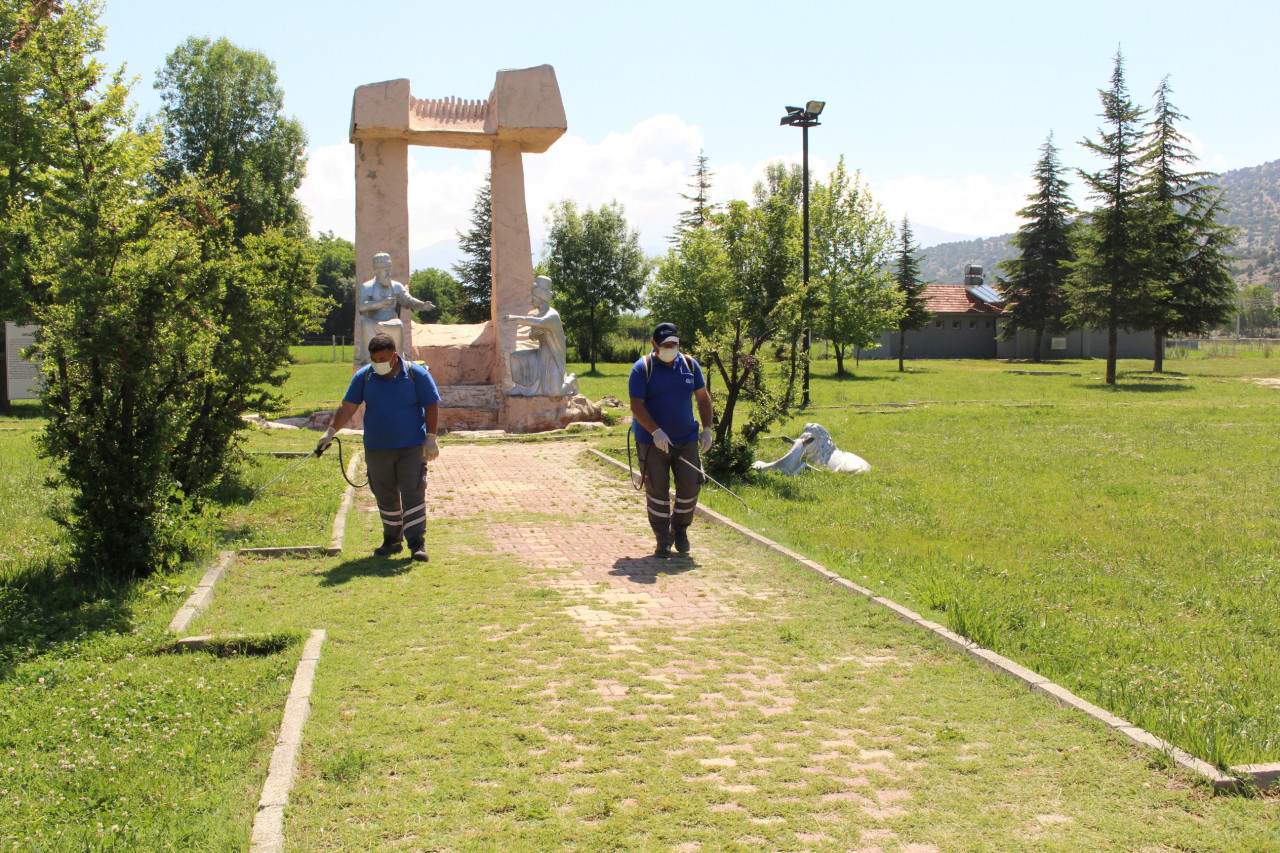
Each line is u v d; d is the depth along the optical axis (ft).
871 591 20.89
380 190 65.10
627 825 10.69
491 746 12.76
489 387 66.39
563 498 34.73
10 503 28.35
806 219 71.36
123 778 11.54
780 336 39.52
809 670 16.11
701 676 15.75
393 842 10.27
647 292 144.66
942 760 12.48
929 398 91.91
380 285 62.34
